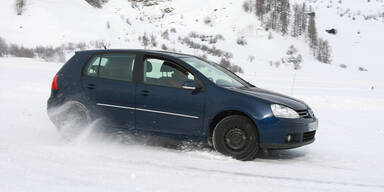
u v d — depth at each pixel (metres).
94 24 56.31
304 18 66.31
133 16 70.38
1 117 8.91
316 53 59.22
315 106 13.63
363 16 77.00
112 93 6.38
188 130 6.04
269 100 5.82
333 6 80.88
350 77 40.56
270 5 68.06
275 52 58.75
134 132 6.33
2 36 47.16
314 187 4.71
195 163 5.55
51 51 41.69
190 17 71.69
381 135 8.76
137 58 6.43
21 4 54.47
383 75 47.38
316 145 7.44
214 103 5.90
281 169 5.50
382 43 66.31
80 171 4.91
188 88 5.98
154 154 5.98
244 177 4.98
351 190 4.66
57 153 5.79
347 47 64.31
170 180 4.68
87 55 6.75
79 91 6.57
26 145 6.27
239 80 6.80
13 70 22.31
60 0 60.12
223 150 5.90
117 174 4.84
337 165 5.94
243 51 58.69
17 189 4.21
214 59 53.03
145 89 6.22
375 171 5.64
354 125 10.00
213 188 4.46
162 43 57.62
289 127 5.69
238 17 68.31
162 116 6.13
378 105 14.04
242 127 5.80
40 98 12.29
